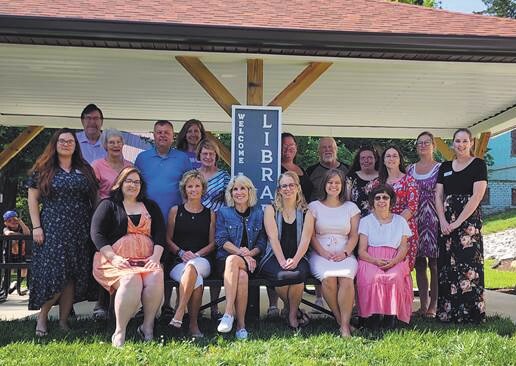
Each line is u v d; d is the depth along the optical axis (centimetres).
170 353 388
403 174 532
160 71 645
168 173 507
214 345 414
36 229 446
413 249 521
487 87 709
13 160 1361
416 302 682
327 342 420
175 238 479
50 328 470
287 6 595
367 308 468
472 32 507
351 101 802
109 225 448
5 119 907
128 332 451
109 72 649
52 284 436
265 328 471
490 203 2486
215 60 558
